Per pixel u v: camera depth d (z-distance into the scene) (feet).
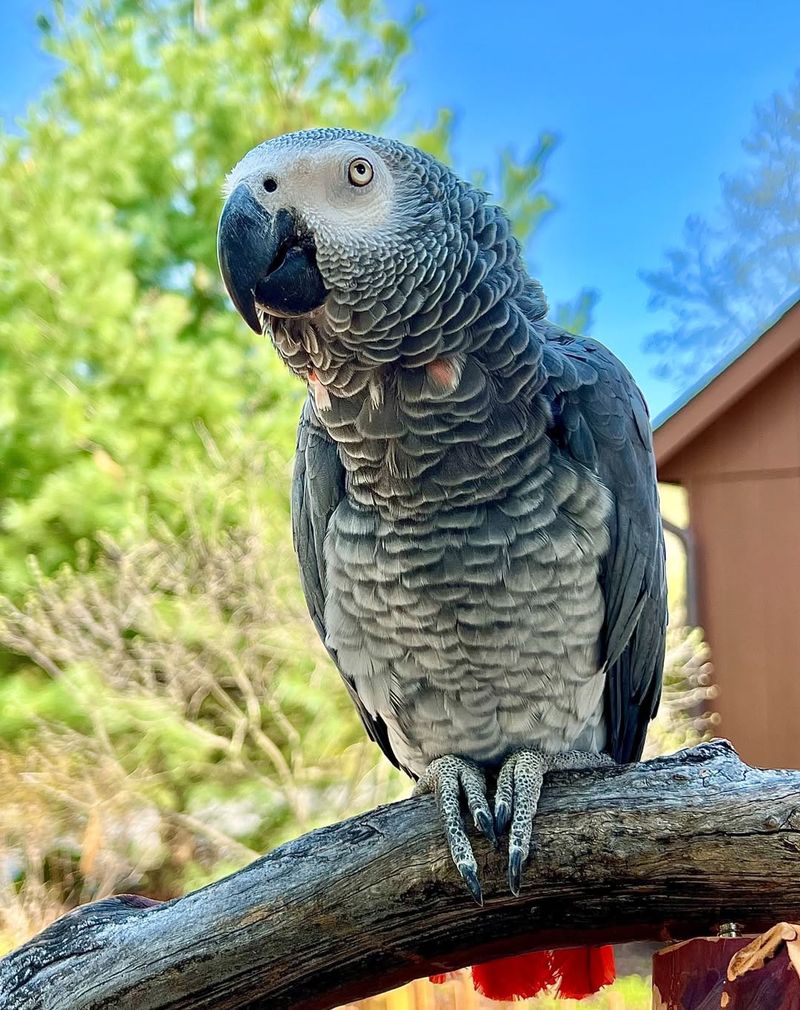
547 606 1.15
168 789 3.65
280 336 1.15
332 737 3.59
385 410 1.11
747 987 0.80
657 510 1.35
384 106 4.28
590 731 1.33
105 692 3.55
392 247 1.09
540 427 1.13
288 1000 0.98
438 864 0.97
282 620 3.56
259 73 4.32
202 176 4.38
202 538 3.67
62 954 0.99
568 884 0.94
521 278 1.23
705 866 0.89
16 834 3.55
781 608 3.37
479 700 1.19
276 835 3.59
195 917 0.98
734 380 3.39
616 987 2.75
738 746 3.43
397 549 1.16
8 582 3.80
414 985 2.35
